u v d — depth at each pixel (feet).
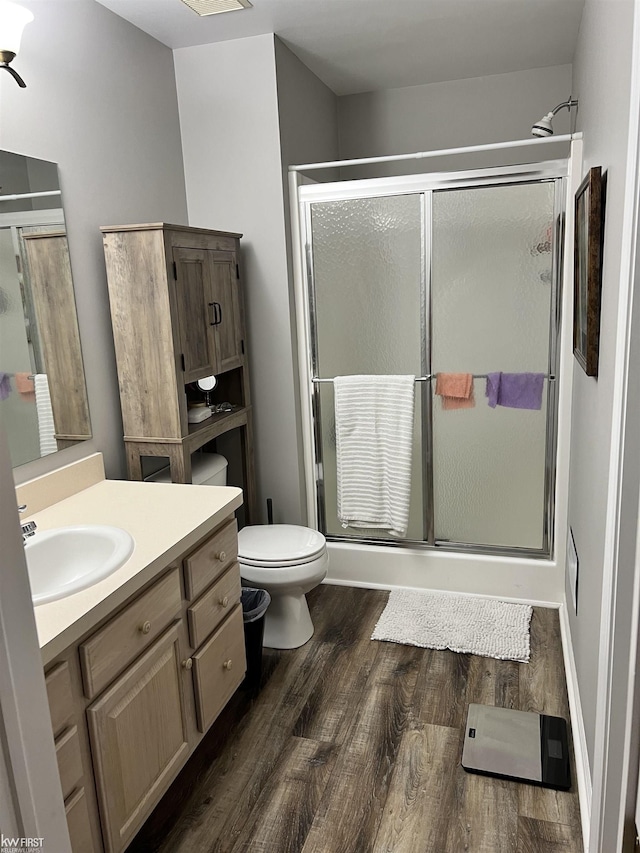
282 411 10.55
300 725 7.48
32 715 2.62
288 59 10.03
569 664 8.00
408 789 6.49
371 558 10.68
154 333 7.99
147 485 7.72
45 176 7.14
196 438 8.55
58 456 7.40
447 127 12.24
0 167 6.49
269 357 10.42
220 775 6.77
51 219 7.25
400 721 7.48
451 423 9.98
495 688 8.01
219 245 9.15
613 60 5.39
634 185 4.18
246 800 6.44
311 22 9.02
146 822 6.22
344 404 10.27
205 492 7.36
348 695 7.98
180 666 6.10
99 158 8.14
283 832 6.05
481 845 5.82
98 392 8.14
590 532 6.41
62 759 4.53
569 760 6.78
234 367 9.71
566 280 8.98
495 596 10.18
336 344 10.32
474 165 12.28
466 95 12.01
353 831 6.03
